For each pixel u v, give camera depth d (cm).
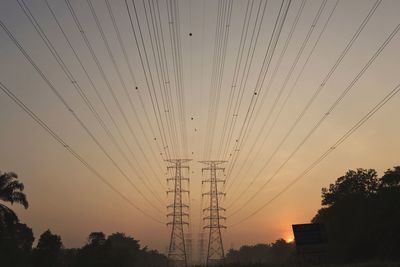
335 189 8025
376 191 7262
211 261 8981
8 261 6956
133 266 12138
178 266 10225
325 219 7888
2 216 6200
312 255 5422
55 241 8906
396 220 6219
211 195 9262
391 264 4453
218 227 9150
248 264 7850
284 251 16075
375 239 6512
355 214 7075
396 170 7012
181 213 9200
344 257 6981
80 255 9412
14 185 6284
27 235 9488
